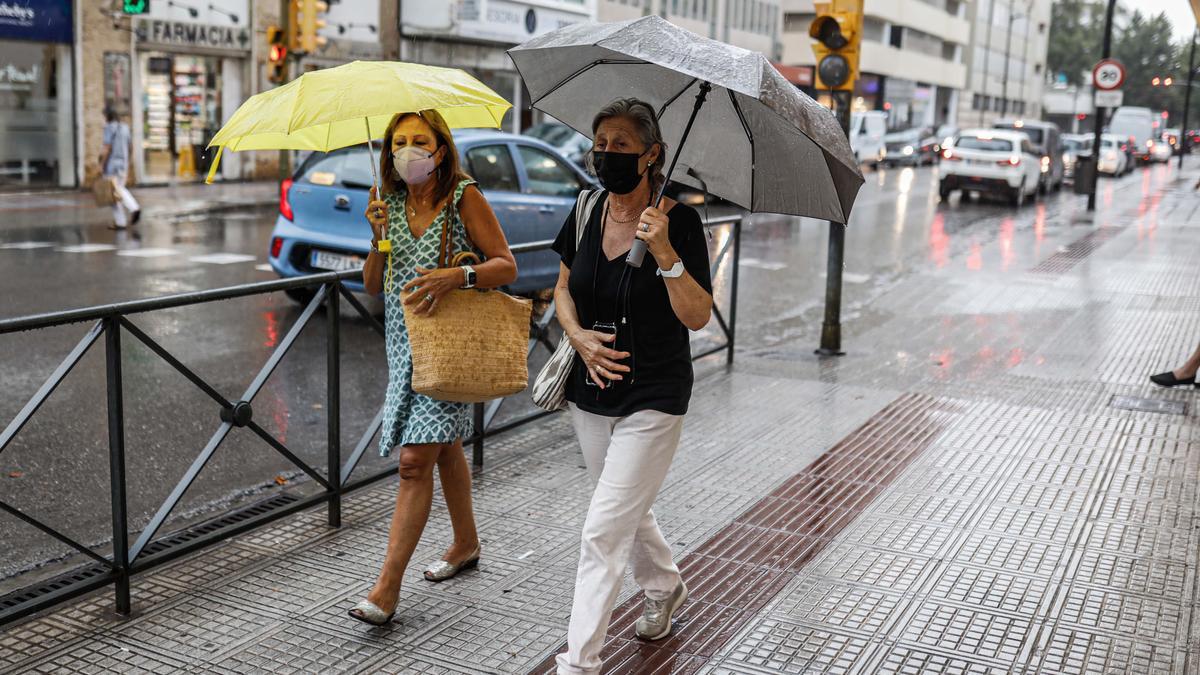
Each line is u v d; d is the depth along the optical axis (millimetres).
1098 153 23844
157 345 4055
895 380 7973
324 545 4668
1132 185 34438
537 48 3281
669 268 3141
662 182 3303
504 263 3834
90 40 21203
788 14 58188
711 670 3646
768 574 4445
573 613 3291
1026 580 4414
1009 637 3920
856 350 9125
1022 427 6711
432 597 4164
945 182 25672
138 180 22547
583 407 3402
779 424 6707
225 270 12039
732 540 4805
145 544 4059
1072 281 13258
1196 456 6160
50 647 3709
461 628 3924
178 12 22734
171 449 6047
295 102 3658
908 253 16156
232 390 7246
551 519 5016
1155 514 5203
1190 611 4152
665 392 3289
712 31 43812
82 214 17438
